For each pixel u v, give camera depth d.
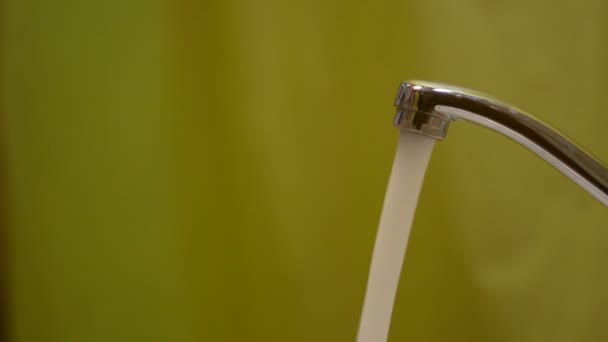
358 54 1.42
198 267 1.41
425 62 1.46
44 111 1.28
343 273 1.48
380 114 1.45
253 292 1.45
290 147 1.42
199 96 1.35
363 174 1.46
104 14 1.28
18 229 1.30
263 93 1.38
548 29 1.55
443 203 1.54
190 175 1.37
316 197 1.45
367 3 1.42
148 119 1.33
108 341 1.37
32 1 1.25
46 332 1.33
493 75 1.53
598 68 1.60
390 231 0.85
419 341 1.56
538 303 1.64
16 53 1.25
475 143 1.54
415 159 0.85
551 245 1.63
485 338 1.60
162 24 1.31
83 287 1.34
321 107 1.42
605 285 1.70
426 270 1.55
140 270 1.37
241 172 1.40
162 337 1.40
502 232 1.59
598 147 1.64
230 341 1.45
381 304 0.86
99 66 1.29
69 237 1.32
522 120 0.83
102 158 1.32
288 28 1.38
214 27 1.34
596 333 1.71
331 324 1.49
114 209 1.34
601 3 1.57
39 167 1.29
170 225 1.38
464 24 1.48
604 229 1.67
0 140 1.27
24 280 1.31
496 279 1.60
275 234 1.44
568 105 1.60
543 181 1.60
